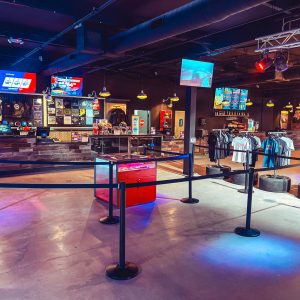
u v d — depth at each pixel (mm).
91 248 3523
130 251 3479
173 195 6062
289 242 3818
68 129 11281
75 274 2955
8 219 4449
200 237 3920
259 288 2783
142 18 6062
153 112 13523
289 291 2746
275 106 17844
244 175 6918
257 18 5281
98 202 5387
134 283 2822
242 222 4516
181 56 8102
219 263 3236
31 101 10742
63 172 8102
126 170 5090
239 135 7801
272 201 5727
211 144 8047
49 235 3881
